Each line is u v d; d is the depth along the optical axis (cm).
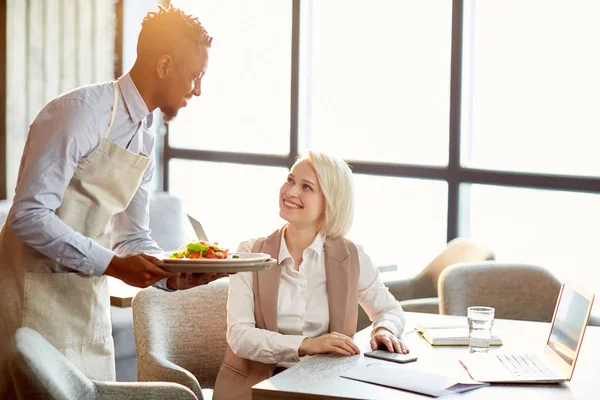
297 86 543
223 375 260
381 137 516
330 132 540
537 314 352
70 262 222
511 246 470
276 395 203
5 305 233
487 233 478
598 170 439
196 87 237
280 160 555
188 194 609
